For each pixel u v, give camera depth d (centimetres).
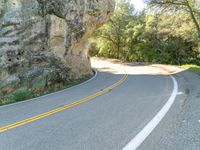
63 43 2017
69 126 727
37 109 1024
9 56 1529
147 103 1043
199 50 4509
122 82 1989
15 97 1393
